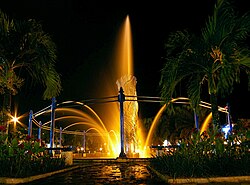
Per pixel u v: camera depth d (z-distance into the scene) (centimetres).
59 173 925
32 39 1054
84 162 1530
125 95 1734
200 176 658
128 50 2345
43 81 1134
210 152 750
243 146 744
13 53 1021
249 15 904
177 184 612
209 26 937
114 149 2541
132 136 1742
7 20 1059
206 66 957
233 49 905
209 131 789
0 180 674
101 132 3994
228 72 891
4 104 995
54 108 1712
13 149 755
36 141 886
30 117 1822
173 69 920
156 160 983
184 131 3356
